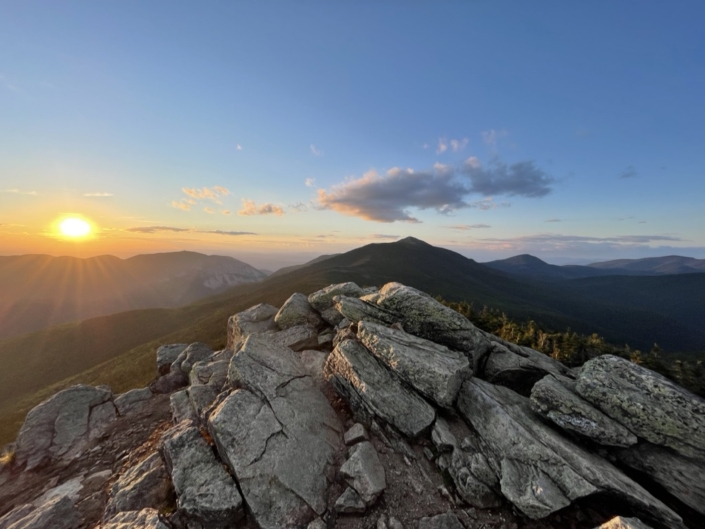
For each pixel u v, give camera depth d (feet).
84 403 86.89
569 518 46.24
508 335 189.16
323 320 114.21
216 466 53.31
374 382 67.62
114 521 44.98
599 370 60.44
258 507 47.21
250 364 72.23
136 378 211.82
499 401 62.90
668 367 161.48
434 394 62.75
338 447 60.85
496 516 48.06
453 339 82.84
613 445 53.67
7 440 148.97
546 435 55.06
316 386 76.23
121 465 65.21
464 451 56.24
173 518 46.70
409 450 58.90
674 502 49.44
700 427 48.91
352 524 47.91
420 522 47.57
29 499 59.00
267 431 57.93
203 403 72.79
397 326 84.07
